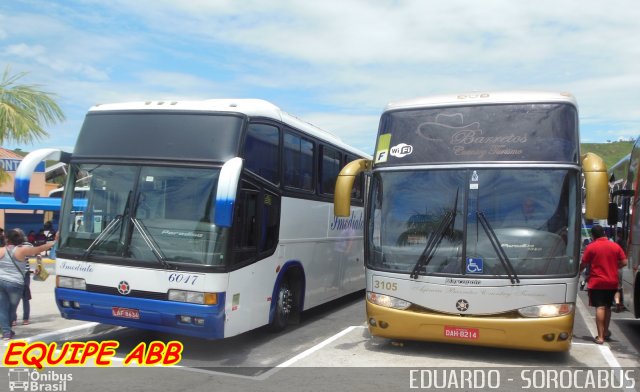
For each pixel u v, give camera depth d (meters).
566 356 7.97
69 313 7.82
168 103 8.07
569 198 7.29
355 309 12.19
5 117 10.29
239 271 7.57
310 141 10.16
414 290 7.47
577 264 7.16
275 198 8.71
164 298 7.22
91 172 7.90
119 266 7.43
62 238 7.88
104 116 8.18
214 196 7.37
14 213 27.23
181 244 7.31
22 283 8.34
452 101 8.01
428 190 7.69
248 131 7.91
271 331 9.14
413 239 7.62
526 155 7.46
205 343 8.61
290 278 9.62
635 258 9.58
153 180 7.61
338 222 11.51
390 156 8.02
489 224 7.32
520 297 7.09
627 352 8.51
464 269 7.27
